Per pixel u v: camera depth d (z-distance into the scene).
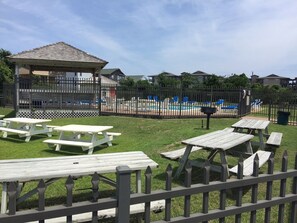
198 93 18.58
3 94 23.88
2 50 48.91
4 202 3.32
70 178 1.78
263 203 2.53
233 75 51.28
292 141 8.42
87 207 1.81
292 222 2.76
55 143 7.53
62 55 19.17
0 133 10.66
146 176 1.99
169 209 2.10
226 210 2.34
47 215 1.71
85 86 17.95
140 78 83.44
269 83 79.19
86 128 8.20
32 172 3.31
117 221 1.89
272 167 2.53
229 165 5.73
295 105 17.33
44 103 16.89
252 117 16.00
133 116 15.84
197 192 2.19
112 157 4.16
